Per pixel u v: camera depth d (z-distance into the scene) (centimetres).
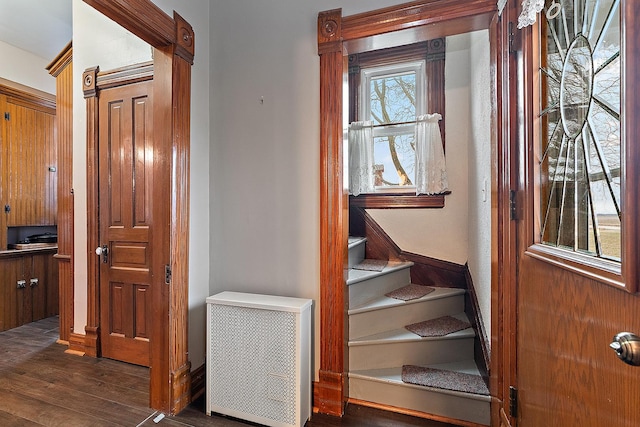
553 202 109
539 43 119
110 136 246
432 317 234
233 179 201
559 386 98
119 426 165
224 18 203
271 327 167
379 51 299
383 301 222
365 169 295
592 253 86
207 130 204
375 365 197
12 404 184
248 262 198
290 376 163
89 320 251
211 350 178
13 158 329
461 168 264
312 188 184
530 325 119
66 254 276
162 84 176
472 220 233
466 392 168
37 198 349
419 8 160
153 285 180
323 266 178
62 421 168
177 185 177
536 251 112
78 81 258
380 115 308
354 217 297
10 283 314
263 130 194
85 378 215
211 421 171
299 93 186
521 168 128
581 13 94
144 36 166
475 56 220
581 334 86
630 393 67
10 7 291
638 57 63
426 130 270
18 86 349
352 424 167
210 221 206
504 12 140
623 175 67
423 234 275
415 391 177
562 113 104
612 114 79
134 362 237
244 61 198
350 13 175
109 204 246
